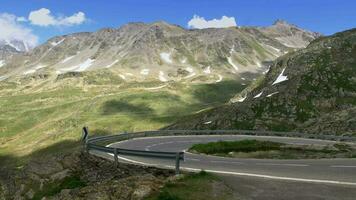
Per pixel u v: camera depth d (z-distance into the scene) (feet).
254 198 57.57
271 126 456.45
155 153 76.13
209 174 68.49
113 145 160.97
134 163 91.76
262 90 593.01
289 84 540.11
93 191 65.41
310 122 409.90
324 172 76.28
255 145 130.00
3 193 105.81
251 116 489.26
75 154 103.86
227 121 491.31
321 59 587.27
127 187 63.10
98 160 94.99
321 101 490.08
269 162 93.91
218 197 57.88
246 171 79.82
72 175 93.91
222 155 114.83
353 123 317.42
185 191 60.23
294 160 96.12
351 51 599.57
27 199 95.45
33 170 104.01
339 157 98.58
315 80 526.16
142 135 208.95
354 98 488.85
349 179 68.59
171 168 78.95
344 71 538.06
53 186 92.73
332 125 333.62
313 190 61.16
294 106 487.20
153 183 63.46
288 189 62.23
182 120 591.78
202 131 215.72
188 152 128.36
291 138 186.39
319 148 122.83
